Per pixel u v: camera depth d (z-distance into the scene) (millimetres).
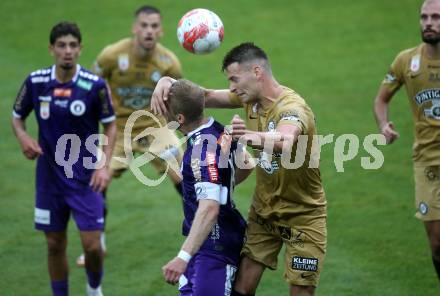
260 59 16875
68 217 20828
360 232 25031
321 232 17750
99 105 20641
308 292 17906
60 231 20656
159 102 17469
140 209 27422
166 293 21531
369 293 21250
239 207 27109
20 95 20703
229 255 17750
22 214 26906
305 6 47719
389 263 22984
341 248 24016
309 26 44969
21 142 20516
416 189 21031
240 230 17984
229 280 17766
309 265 17672
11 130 34219
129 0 48531
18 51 42531
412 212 26422
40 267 23266
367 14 46219
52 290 21047
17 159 31672
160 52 26312
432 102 20594
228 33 44094
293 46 42625
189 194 17203
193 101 16734
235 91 17062
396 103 35750
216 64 40781
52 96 20359
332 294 21234
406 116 34375
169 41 43219
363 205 27031
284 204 17750
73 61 20172
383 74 39000
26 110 20828
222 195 16891
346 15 46250
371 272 22469
